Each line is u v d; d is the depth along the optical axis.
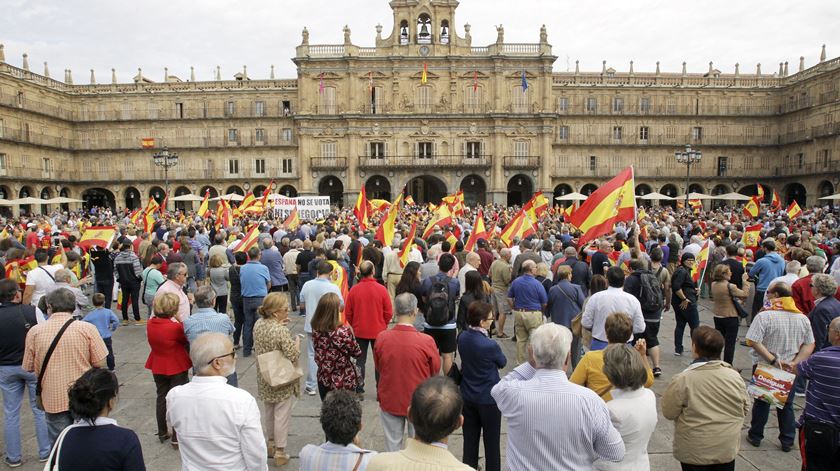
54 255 15.88
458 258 15.95
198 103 70.44
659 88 70.62
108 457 4.36
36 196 64.19
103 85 70.38
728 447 5.61
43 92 65.06
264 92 69.81
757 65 73.38
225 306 13.92
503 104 66.50
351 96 66.12
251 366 12.18
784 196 70.19
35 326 7.29
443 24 66.62
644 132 71.19
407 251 15.88
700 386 5.71
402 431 7.00
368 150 66.81
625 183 13.45
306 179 66.94
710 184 71.38
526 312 11.24
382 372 6.98
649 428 5.23
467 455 6.99
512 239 19.41
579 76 70.50
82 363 7.31
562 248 16.73
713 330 5.91
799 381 10.16
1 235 21.78
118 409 9.88
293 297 18.02
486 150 66.94
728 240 19.14
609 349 5.36
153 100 70.50
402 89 66.31
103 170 70.81
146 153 70.50
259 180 70.00
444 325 8.38
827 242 19.45
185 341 8.32
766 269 13.34
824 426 6.15
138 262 16.09
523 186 71.38
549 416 4.68
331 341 7.46
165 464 7.86
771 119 70.94
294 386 7.93
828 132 61.38
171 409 5.18
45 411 7.22
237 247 17.58
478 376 6.78
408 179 67.00
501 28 65.44
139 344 13.98
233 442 5.11
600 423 4.66
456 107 66.44
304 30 66.12
